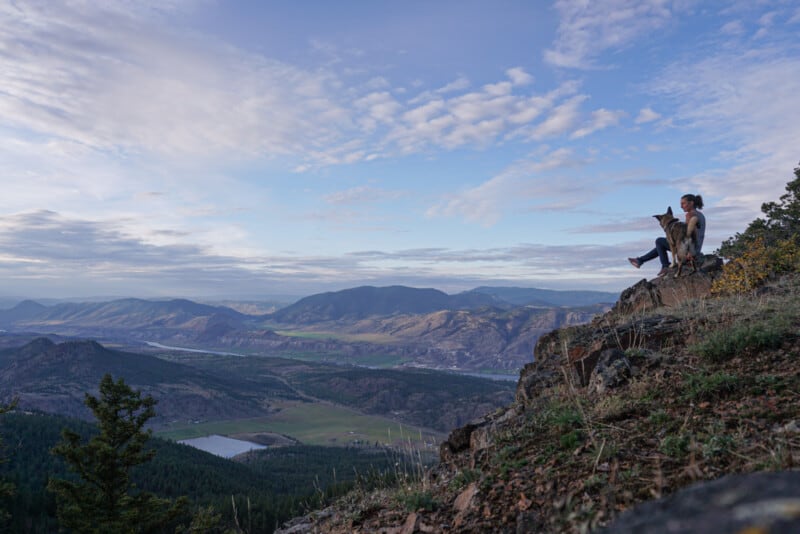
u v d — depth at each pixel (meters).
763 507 1.04
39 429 160.38
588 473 4.48
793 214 21.88
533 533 3.84
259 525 56.88
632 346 8.55
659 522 1.23
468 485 5.50
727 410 5.11
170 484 131.38
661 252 13.08
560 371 9.55
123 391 30.53
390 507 6.22
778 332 6.89
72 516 28.23
